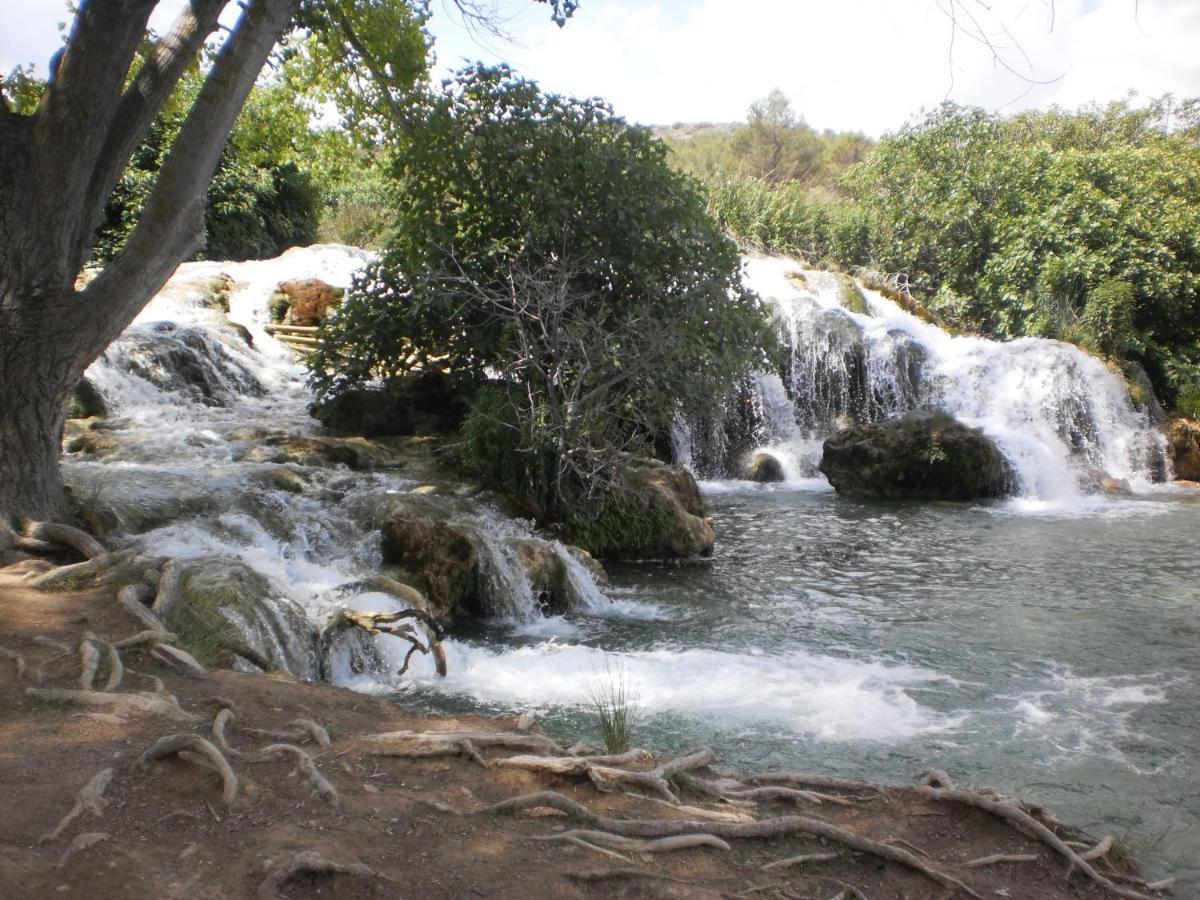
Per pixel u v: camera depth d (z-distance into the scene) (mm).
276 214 30656
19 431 8133
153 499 9867
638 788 4898
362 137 16781
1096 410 20922
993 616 10320
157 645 6180
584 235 13602
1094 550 13531
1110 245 24672
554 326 12305
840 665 8734
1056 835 5082
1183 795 6293
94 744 4789
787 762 6621
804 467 19453
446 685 8148
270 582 8148
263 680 6199
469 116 14234
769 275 25266
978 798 5102
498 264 13656
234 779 4422
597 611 10562
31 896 3434
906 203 28766
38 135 7836
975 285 26922
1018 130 33594
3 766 4469
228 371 17531
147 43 12219
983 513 16359
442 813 4453
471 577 10125
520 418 12234
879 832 4824
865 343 21203
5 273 7914
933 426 17641
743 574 12125
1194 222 25312
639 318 12742
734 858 4359
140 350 16141
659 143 14375
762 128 50156
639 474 13086
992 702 7875
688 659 8875
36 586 7113
